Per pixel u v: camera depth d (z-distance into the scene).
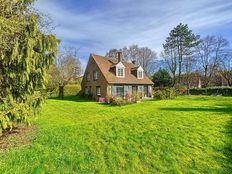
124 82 33.28
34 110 9.98
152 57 61.31
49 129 10.64
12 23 7.82
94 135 9.29
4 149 7.66
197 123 10.69
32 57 8.98
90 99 33.88
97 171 6.14
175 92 33.75
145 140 8.32
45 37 9.61
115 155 7.10
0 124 7.91
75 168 6.29
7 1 8.01
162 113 13.98
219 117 12.27
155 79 50.81
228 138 8.29
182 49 51.88
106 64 35.00
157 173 5.99
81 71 44.81
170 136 8.63
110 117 14.42
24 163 6.50
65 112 17.91
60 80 36.84
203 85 54.16
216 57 51.12
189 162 6.48
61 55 39.03
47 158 6.87
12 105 8.66
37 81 9.81
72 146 7.95
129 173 6.03
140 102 25.94
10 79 8.83
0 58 8.02
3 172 5.94
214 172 5.89
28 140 8.71
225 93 40.41
